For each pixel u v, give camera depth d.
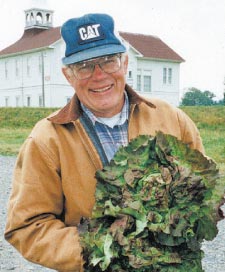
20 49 52.25
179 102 56.09
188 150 2.41
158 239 2.26
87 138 2.75
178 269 2.29
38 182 2.67
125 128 2.85
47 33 51.16
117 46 2.62
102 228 2.33
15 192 2.73
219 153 13.88
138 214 2.26
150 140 2.39
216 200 2.34
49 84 48.44
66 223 2.77
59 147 2.70
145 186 2.29
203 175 2.39
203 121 21.02
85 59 2.59
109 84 2.67
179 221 2.26
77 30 2.62
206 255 6.55
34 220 2.64
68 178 2.71
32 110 27.31
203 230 2.32
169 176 2.30
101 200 2.36
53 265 2.54
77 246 2.48
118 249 2.26
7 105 55.34
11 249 6.91
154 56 53.22
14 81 53.72
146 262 2.23
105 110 2.74
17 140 19.91
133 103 2.84
